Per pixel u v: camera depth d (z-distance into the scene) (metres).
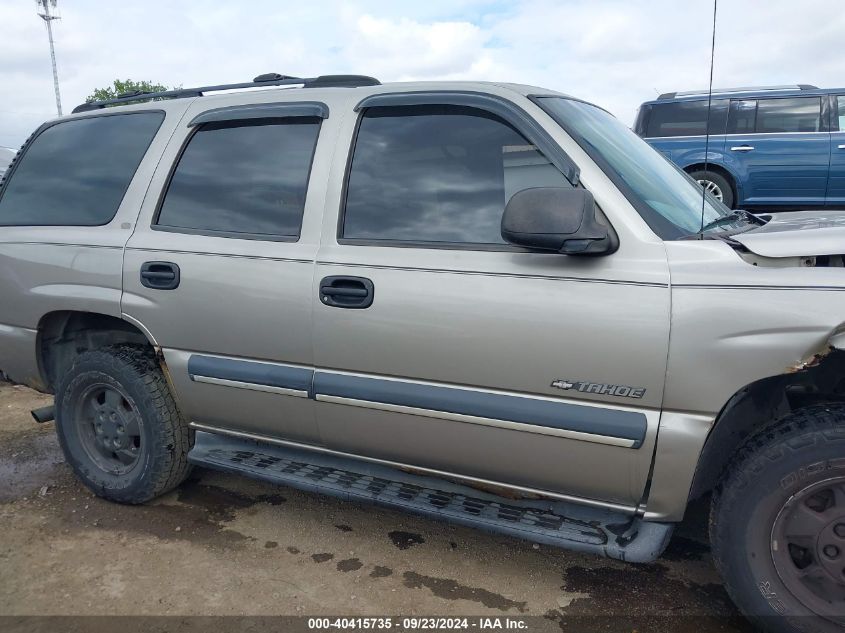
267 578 2.73
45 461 3.88
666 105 9.06
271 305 2.74
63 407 3.38
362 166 2.71
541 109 2.48
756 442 2.18
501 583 2.70
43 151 3.59
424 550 2.94
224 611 2.53
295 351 2.73
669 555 2.88
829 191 8.37
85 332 3.55
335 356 2.65
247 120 3.00
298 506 3.34
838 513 2.09
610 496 2.36
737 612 2.51
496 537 3.04
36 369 3.46
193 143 3.12
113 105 3.69
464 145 2.55
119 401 3.29
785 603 2.15
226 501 3.40
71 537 3.06
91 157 3.39
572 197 2.09
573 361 2.25
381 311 2.52
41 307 3.30
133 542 3.01
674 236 2.26
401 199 2.61
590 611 2.52
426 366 2.48
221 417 3.06
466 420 2.44
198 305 2.90
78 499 3.43
